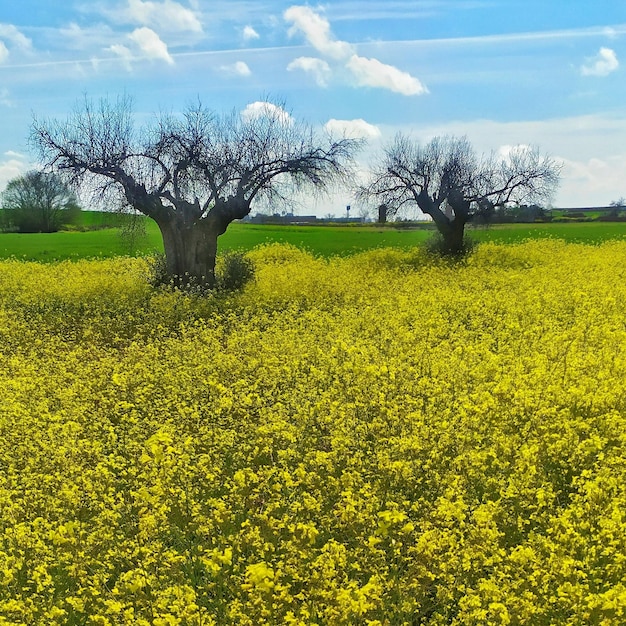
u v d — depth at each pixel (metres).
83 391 12.02
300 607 5.39
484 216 35.81
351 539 6.48
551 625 5.22
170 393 11.77
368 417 9.91
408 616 5.43
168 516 7.24
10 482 8.50
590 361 11.72
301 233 58.03
